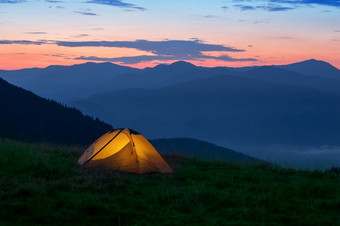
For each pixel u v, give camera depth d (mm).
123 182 12977
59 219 9352
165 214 9992
